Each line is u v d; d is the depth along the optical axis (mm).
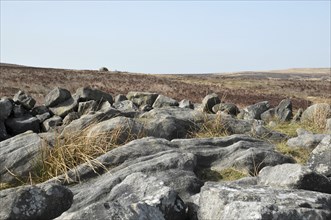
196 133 10352
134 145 8242
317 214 4477
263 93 45875
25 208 4844
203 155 8375
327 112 13172
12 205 4801
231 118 11242
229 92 43562
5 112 11328
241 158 8023
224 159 8359
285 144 9695
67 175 7273
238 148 8617
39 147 8148
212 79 68938
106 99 13828
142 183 5789
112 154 7879
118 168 7477
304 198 5016
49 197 5027
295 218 4395
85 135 8992
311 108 13570
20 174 7766
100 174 7473
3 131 10961
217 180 7602
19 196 4863
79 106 12875
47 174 7742
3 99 11664
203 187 5496
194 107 15531
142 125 9641
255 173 7766
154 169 7125
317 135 9531
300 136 9688
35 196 4953
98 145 8680
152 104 15531
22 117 11961
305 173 5875
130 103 14117
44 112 12875
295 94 47625
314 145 9227
